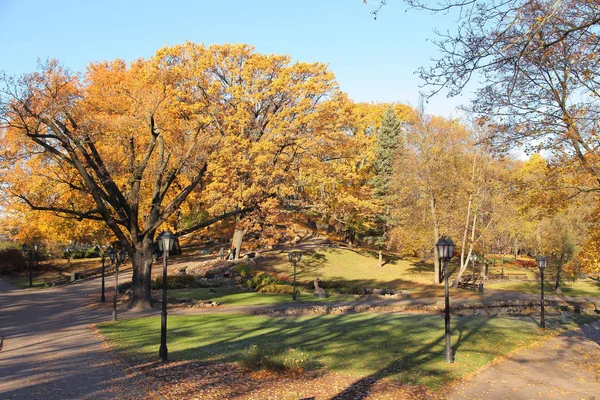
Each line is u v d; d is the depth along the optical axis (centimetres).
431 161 4166
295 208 3847
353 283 4334
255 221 3672
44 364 1335
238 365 1321
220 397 1020
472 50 830
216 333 1894
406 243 4525
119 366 1305
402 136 4662
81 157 2808
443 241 1510
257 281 3700
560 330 2247
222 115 3366
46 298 3209
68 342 1700
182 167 2881
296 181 3822
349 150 3881
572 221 4128
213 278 3878
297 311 2678
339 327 2077
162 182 3206
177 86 3241
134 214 2712
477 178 4012
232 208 3541
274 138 3372
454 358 1528
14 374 1217
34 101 2198
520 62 941
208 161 2877
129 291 3186
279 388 1105
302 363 1317
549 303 3481
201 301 2962
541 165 1895
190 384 1114
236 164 3167
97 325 2102
